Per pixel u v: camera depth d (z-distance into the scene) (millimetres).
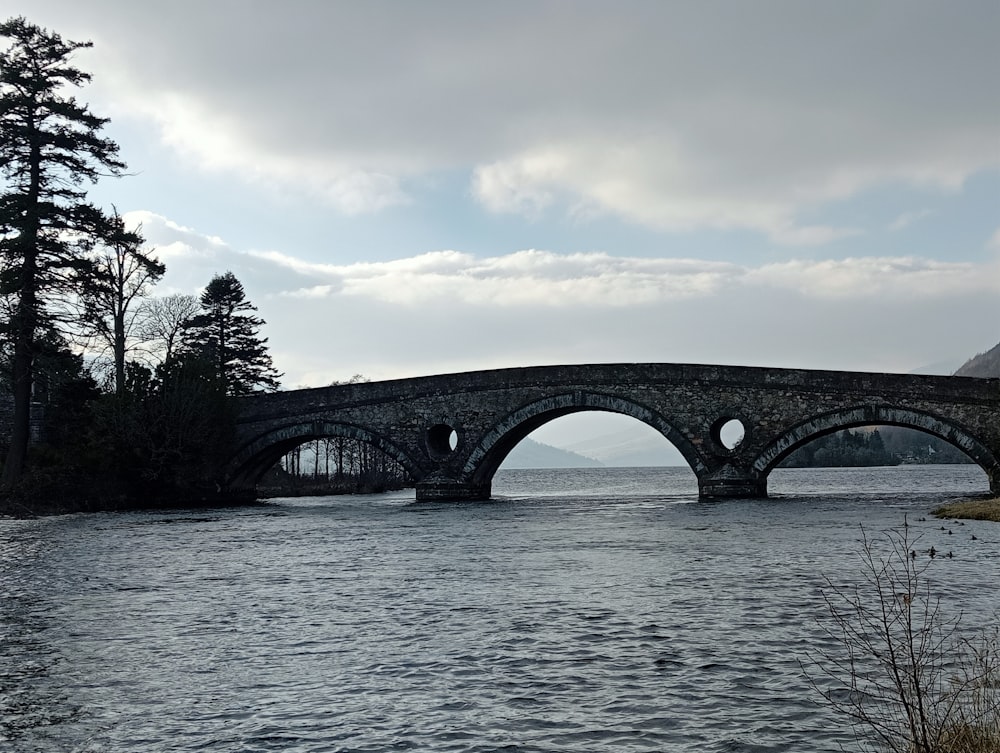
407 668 13875
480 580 22453
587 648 14805
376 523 42625
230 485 63969
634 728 10938
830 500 53688
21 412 50000
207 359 65375
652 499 65812
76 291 50812
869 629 15562
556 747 10391
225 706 12172
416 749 10438
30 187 50062
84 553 30016
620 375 55344
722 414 53219
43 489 50750
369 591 21141
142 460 57812
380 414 60906
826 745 10172
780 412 51969
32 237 48281
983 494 61125
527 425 59812
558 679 13078
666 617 17062
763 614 17094
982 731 8867
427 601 19547
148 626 17375
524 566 24938
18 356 49469
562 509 52031
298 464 99062
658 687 12547
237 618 18078
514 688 12703
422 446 59812
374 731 11062
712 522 38344
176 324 70500
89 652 15266
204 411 59719
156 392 59312
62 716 11844
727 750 10133
